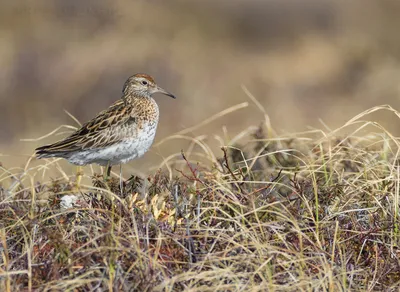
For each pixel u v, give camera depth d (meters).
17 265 10.16
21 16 29.75
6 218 11.12
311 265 10.29
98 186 12.35
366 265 10.78
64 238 10.52
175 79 28.03
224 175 12.04
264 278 9.81
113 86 27.09
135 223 10.22
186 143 22.31
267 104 26.66
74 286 9.44
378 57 30.45
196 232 10.69
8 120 25.30
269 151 13.71
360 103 26.59
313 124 24.23
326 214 11.34
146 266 9.81
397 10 33.12
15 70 27.12
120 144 13.58
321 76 29.03
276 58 30.78
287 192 12.39
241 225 10.46
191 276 9.71
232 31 32.72
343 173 12.37
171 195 11.68
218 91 27.69
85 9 30.55
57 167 13.50
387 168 12.73
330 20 33.31
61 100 26.50
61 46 28.72
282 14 33.69
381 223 11.27
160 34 31.09
